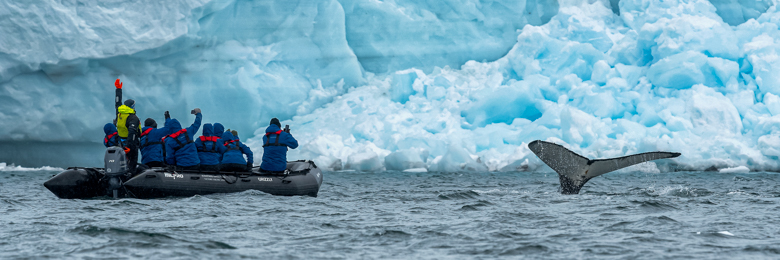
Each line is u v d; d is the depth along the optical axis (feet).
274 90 76.54
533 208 25.43
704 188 38.70
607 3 83.97
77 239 17.71
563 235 18.71
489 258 15.56
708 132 65.87
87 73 69.87
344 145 71.20
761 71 67.62
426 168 67.51
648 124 69.62
